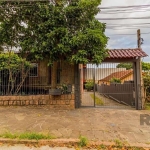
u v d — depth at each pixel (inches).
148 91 407.8
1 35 321.1
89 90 635.5
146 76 408.5
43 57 303.7
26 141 172.9
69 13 304.2
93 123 237.5
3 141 174.6
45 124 229.5
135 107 342.0
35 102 343.6
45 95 343.9
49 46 288.5
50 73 416.5
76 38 285.3
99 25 318.3
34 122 238.4
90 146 165.0
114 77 564.4
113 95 482.3
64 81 368.2
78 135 189.8
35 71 420.5
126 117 273.7
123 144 166.6
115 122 243.8
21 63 384.2
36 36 305.9
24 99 344.2
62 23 307.1
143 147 162.7
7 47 378.0
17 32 329.7
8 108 328.5
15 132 197.0
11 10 309.1
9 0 291.4
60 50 288.4
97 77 364.8
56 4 309.7
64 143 170.9
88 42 287.0
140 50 367.2
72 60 296.0
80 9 301.3
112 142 170.9
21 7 300.8
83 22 317.1
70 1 313.7
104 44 298.2
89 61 321.7
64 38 287.1
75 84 346.3
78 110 323.9
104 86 557.0
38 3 297.0
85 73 392.2
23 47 306.3
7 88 366.6
